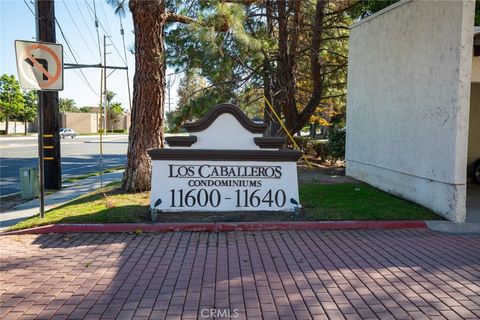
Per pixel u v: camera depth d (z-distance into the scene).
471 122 13.39
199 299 4.74
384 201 9.53
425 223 8.05
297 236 7.38
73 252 6.50
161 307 4.54
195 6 13.88
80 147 39.41
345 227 7.88
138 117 10.57
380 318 4.27
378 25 11.30
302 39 18.00
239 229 7.73
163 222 7.91
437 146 8.66
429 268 5.75
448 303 4.62
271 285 5.14
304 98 20.69
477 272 5.60
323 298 4.77
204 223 7.79
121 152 33.19
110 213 8.30
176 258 6.18
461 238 7.33
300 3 16.52
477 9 12.84
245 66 15.43
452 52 8.17
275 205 8.65
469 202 10.20
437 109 8.64
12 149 32.91
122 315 4.36
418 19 9.34
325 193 10.53
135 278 5.39
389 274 5.52
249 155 8.56
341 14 18.00
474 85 13.29
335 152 16.41
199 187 8.59
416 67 9.43
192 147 8.68
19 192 13.11
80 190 13.10
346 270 5.66
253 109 20.92
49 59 8.34
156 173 8.55
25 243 7.03
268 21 17.02
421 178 9.22
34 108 64.25
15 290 5.01
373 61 11.66
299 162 18.09
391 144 10.60
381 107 11.18
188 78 15.09
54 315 4.36
